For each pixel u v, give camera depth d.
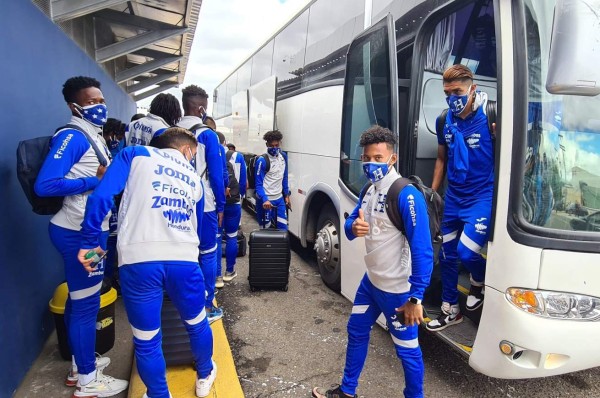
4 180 2.61
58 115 3.87
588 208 2.44
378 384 3.03
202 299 2.40
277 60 7.27
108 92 7.74
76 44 4.84
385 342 3.69
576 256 2.30
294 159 6.12
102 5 4.04
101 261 2.54
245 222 8.88
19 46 2.90
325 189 4.91
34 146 2.45
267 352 3.47
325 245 4.88
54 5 3.82
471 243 2.89
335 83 4.71
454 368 3.30
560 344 2.30
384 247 2.28
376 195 2.34
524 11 2.36
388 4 4.01
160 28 6.75
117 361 3.15
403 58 3.93
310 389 2.96
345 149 4.25
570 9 1.90
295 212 6.12
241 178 5.48
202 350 2.50
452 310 3.12
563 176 2.42
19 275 2.80
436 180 3.53
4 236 2.59
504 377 2.46
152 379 2.22
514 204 2.37
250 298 4.62
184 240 2.24
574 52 1.89
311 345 3.59
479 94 2.98
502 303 2.40
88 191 2.51
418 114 3.61
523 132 2.35
